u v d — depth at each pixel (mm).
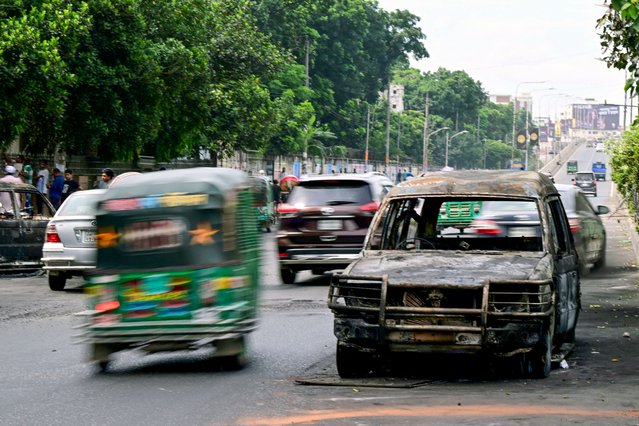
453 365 11617
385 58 125438
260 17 89188
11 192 24438
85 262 20625
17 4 32969
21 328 15445
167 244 11375
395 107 173500
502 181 12055
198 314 11320
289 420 8773
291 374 11266
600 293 19844
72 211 20984
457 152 174125
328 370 11477
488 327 10109
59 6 34656
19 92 31562
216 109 52625
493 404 9328
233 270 11398
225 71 56375
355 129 118250
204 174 11719
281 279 21922
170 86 44156
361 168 114062
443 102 176375
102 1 38156
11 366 12016
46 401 9859
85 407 9539
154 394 10172
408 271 10602
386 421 8656
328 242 21094
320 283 22156
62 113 34062
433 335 10180
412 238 12312
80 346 13578
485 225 12086
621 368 11445
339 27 112312
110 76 38906
